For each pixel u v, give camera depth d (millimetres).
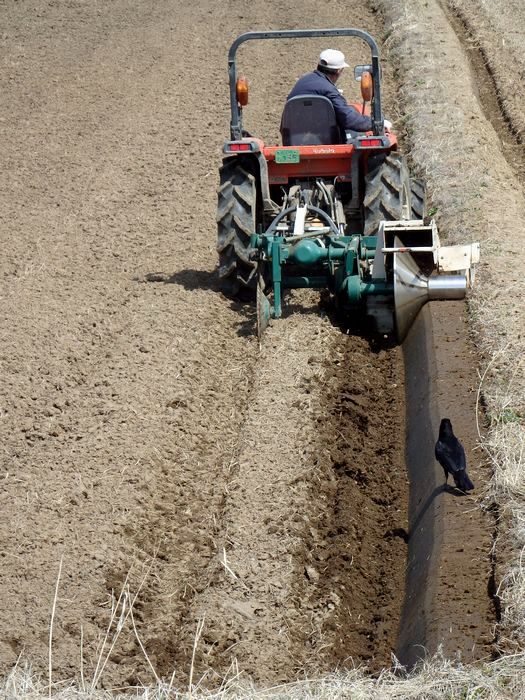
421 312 15945
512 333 14570
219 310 17062
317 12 39094
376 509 12461
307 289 17734
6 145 26312
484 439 12359
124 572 10961
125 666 9805
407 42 33188
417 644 9648
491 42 34812
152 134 26734
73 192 22828
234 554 11250
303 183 17031
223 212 16438
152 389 14422
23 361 15297
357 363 15508
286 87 30312
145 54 34875
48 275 18422
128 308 17078
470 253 14508
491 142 25031
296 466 12688
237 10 40469
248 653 9984
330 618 10508
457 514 11164
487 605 9797
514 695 8430
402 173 16469
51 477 12430
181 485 12672
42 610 10312
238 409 14352
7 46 36594
